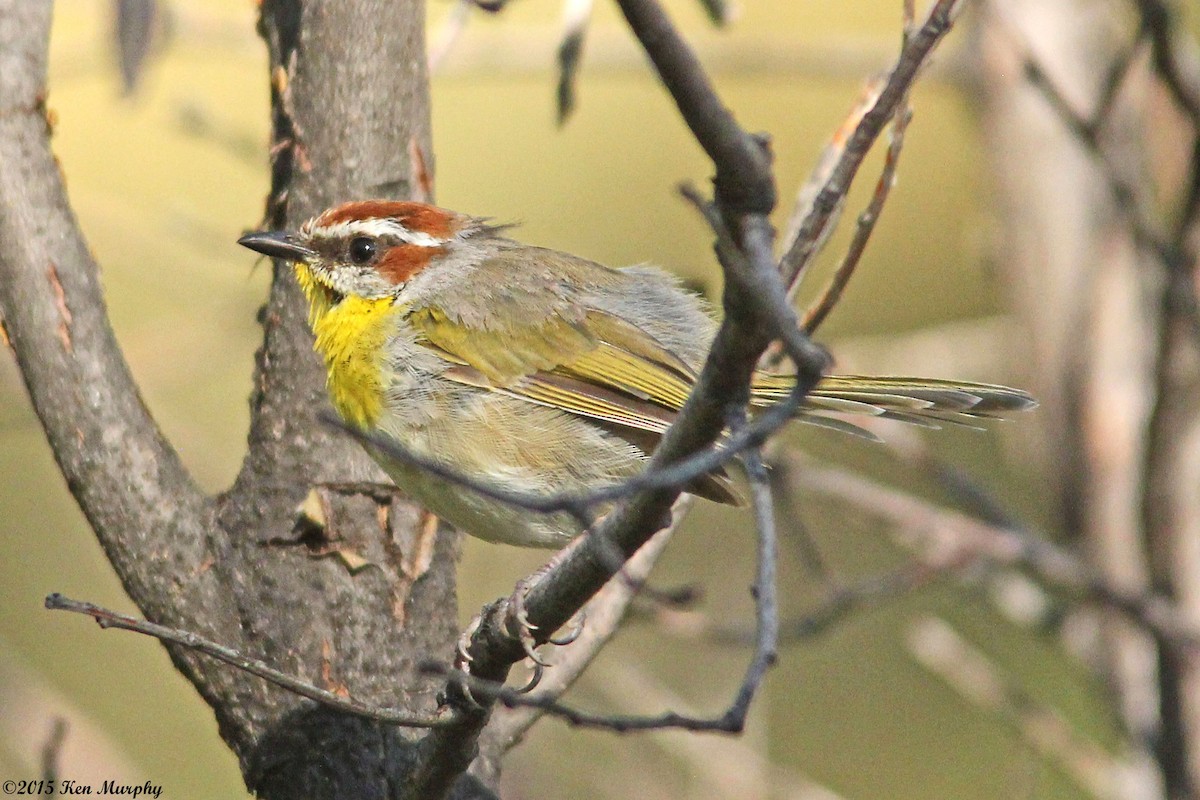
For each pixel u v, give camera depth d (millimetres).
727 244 4742
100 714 15023
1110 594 10672
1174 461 11289
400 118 8617
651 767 12062
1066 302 13078
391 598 7992
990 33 13484
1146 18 9664
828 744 15383
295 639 7727
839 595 10797
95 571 15664
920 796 15164
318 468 8031
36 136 7602
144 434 7734
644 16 4570
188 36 12703
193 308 15133
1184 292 10242
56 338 7531
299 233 8547
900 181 17906
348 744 7586
